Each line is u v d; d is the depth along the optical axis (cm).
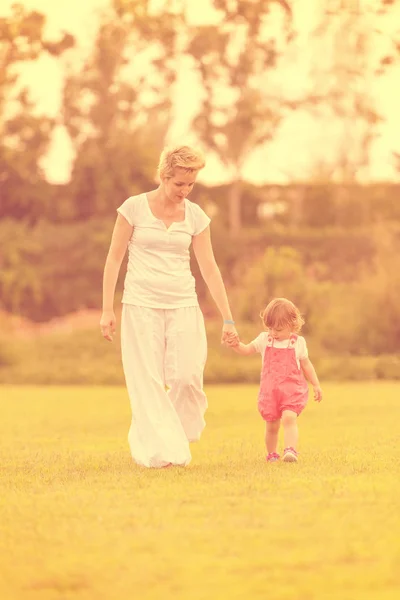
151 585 618
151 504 912
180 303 1281
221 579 628
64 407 3145
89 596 599
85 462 1358
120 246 1288
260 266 6312
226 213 9788
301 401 1295
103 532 780
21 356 5962
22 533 786
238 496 955
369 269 6744
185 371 1277
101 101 9612
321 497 940
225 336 1315
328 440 1709
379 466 1218
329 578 628
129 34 9381
